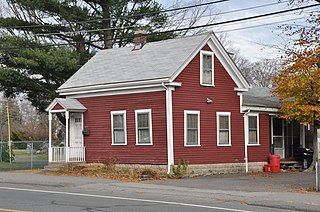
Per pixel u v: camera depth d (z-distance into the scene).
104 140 31.27
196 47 29.98
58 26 41.94
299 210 16.44
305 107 30.39
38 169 34.22
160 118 28.62
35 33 41.56
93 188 22.58
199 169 29.55
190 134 29.44
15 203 17.06
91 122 31.97
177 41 31.86
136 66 31.14
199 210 15.75
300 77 30.45
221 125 31.42
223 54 31.67
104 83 30.86
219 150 31.08
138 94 29.75
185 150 28.94
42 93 41.06
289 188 22.45
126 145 30.16
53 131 71.25
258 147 34.16
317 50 29.94
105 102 31.34
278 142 36.28
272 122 35.75
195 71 30.05
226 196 19.62
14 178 26.97
